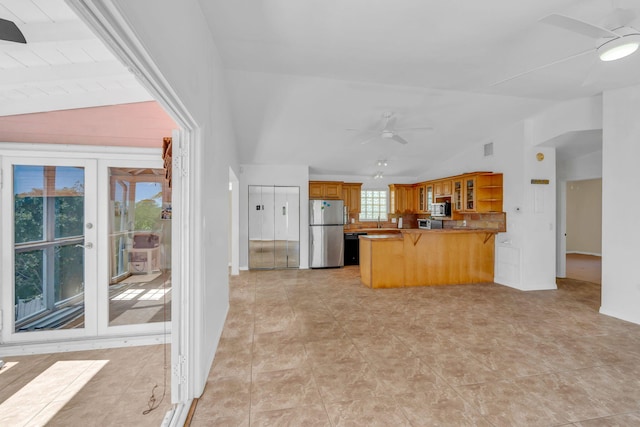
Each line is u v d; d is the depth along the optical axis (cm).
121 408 188
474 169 575
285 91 384
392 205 765
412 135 531
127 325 282
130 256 304
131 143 277
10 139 255
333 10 224
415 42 271
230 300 414
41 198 269
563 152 520
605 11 224
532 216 469
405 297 429
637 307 331
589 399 196
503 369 233
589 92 383
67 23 158
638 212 331
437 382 216
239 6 215
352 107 429
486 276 520
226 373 227
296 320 338
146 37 103
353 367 237
